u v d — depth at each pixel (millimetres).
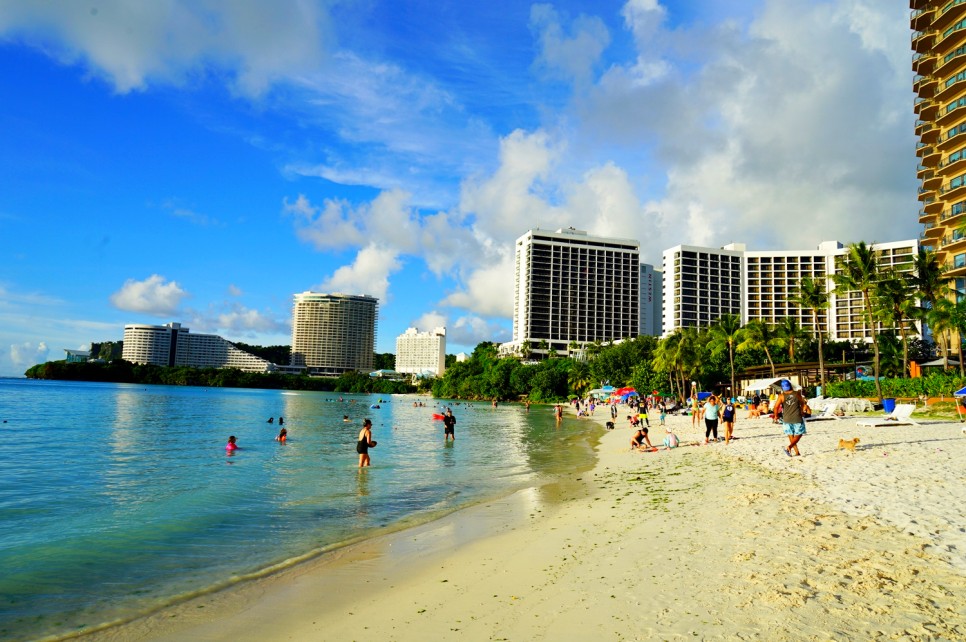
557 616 6855
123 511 14781
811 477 14555
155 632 7230
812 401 42562
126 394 114250
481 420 64562
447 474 21500
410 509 15023
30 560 10477
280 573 9609
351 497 16766
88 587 9023
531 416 74875
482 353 164875
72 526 13172
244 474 21297
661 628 6188
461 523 13141
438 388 164000
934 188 79312
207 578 9414
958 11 73750
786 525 9961
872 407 39719
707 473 17203
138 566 10117
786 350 99438
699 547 9188
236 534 12391
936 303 54906
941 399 40969
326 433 41469
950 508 10258
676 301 185000
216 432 40375
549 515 13469
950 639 5480
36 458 25953
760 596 6805
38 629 7438
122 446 31078
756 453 20344
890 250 153125
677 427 41219
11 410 60812
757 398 55375
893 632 5676
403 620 7211
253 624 7379
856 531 9258
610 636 6121
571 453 29078
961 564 7453
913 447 18859
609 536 10672
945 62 75438
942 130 77438
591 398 105438
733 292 186875
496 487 18469
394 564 9984
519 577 8648
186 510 14883
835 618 6074
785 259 182875
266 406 85312
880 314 55031
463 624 6902
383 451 30141
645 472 19188
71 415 54812
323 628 7125
